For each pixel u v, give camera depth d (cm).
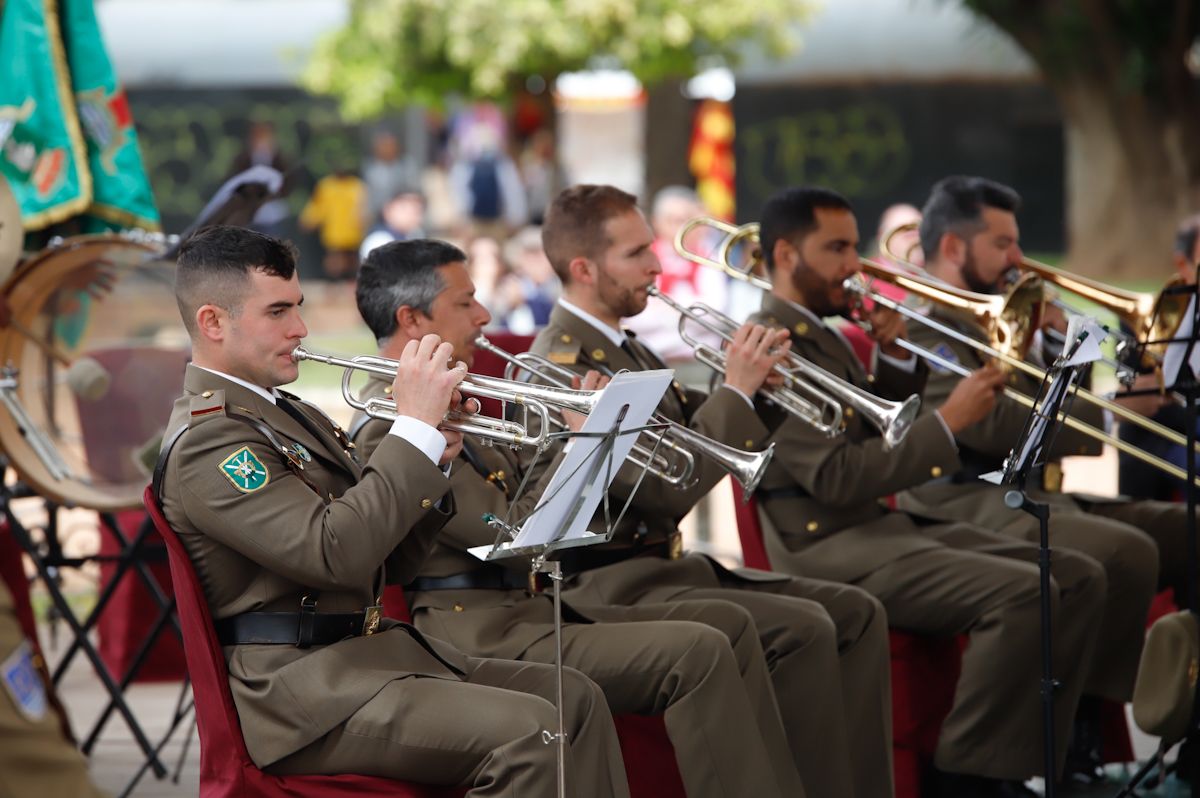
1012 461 827
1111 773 1077
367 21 3319
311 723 702
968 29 4278
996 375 992
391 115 4375
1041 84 4572
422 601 837
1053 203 4641
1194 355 939
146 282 990
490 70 3225
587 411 693
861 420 1025
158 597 1041
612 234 941
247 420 713
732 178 4603
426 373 713
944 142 4600
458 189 4141
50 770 543
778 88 4572
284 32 4247
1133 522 1130
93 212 1147
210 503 696
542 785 682
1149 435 1242
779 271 1038
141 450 984
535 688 747
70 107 1116
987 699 956
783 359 948
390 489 701
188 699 1234
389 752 701
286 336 727
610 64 3359
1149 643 930
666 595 895
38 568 996
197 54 4238
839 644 911
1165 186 4056
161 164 4334
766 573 946
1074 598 977
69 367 975
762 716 827
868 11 4491
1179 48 3897
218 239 723
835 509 1012
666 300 958
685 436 844
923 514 1107
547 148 3947
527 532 670
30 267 963
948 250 1138
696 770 782
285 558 692
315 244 4291
